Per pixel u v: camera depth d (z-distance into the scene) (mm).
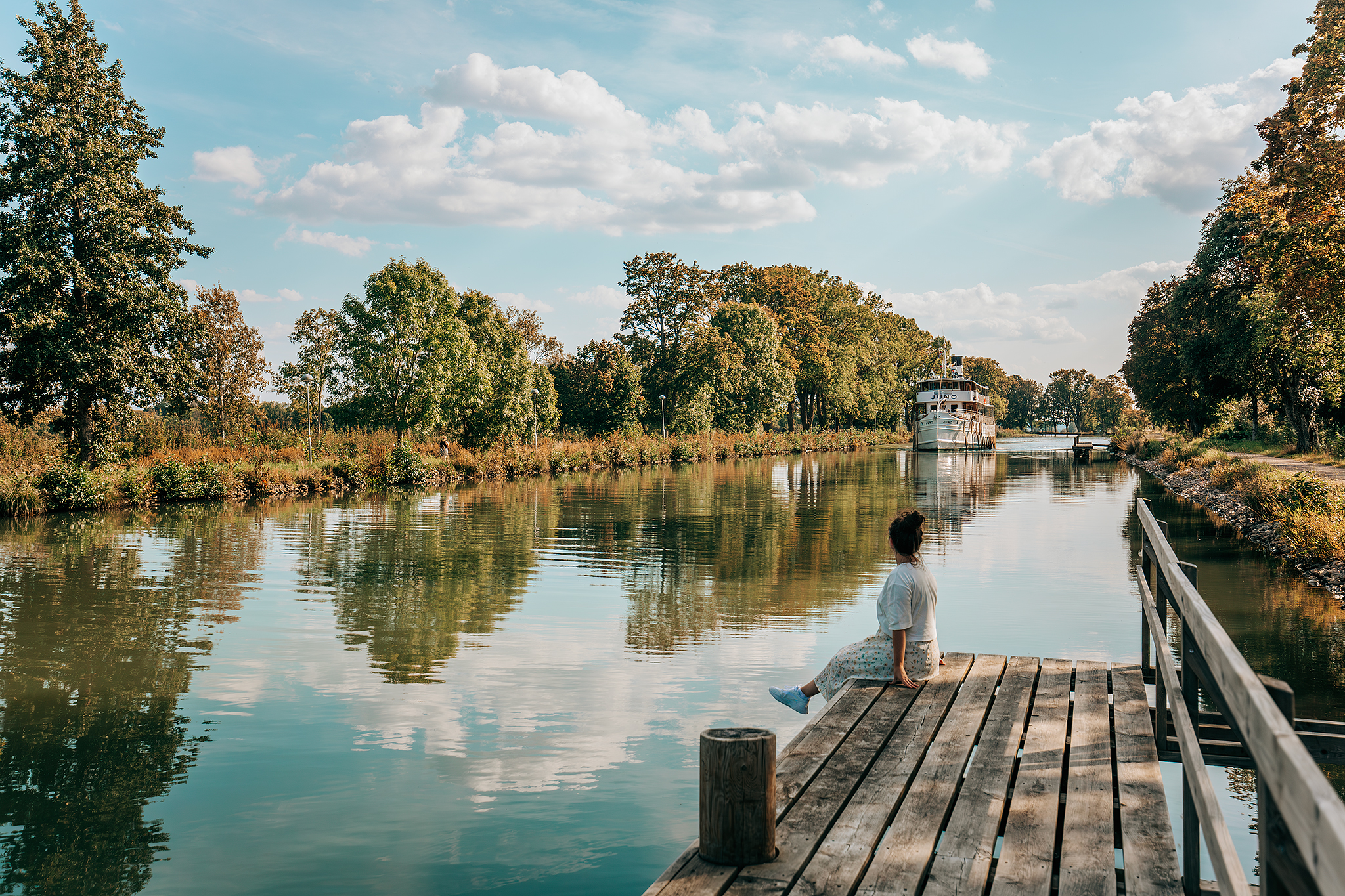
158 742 6895
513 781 6133
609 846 5199
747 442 66625
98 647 9797
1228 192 41719
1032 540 18875
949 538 19234
